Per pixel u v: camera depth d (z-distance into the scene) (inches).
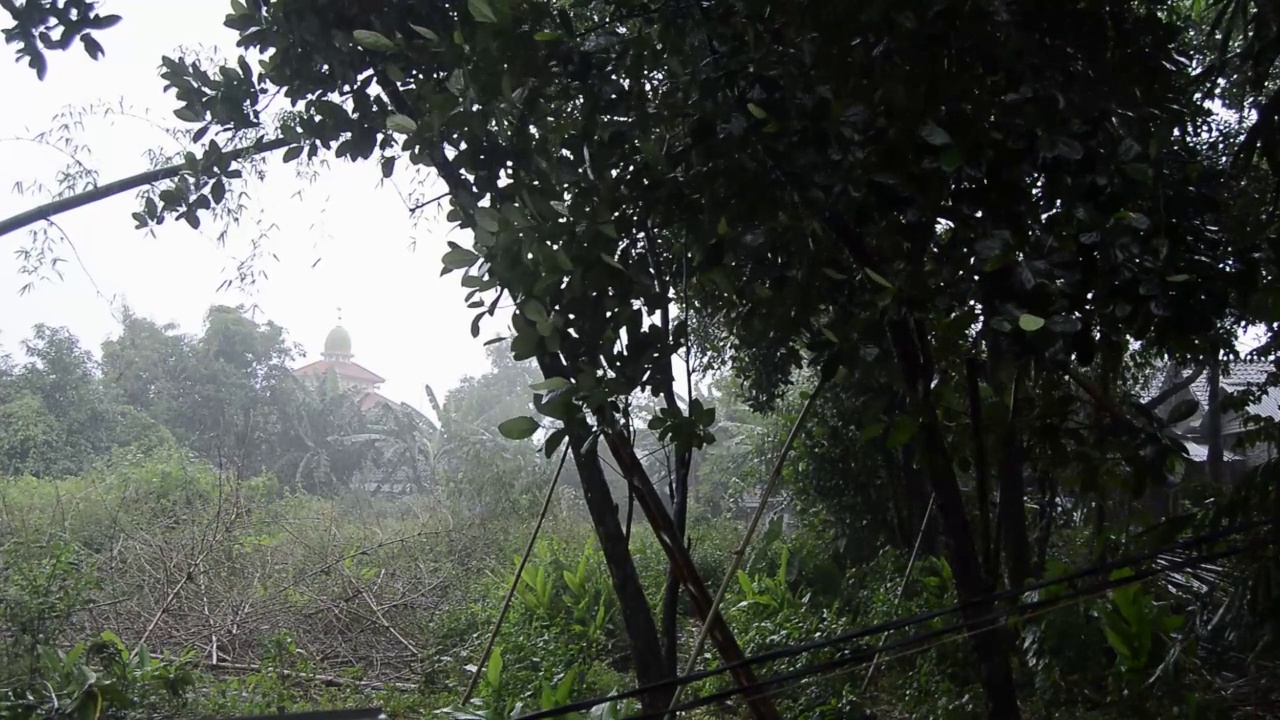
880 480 467.5
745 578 414.3
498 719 197.0
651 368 142.9
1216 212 163.6
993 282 127.7
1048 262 128.3
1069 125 133.4
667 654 203.2
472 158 157.5
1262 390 277.3
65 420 610.9
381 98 183.0
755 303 155.8
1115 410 171.5
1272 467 228.5
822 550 487.5
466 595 435.8
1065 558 332.8
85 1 176.4
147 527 407.8
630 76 152.7
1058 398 169.9
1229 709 231.3
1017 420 176.6
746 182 140.9
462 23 162.7
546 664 350.9
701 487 707.4
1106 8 141.4
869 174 135.6
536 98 150.0
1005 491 255.9
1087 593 143.9
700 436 142.1
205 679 325.4
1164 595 273.7
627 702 201.0
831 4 138.9
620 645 403.9
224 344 753.0
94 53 179.6
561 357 158.4
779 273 147.4
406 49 160.4
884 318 144.1
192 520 415.8
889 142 131.7
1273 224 196.4
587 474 193.9
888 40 137.0
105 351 719.7
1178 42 201.0
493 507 585.0
